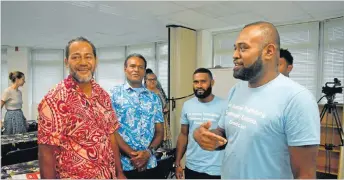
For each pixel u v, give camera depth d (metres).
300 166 0.89
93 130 1.15
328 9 3.35
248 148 0.98
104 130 1.23
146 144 1.81
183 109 2.10
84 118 1.13
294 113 0.89
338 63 3.84
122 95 1.79
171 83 4.38
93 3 3.17
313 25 4.03
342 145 3.21
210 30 4.80
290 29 4.25
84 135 1.12
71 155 1.09
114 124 1.34
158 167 2.17
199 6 3.24
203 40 4.74
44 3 3.19
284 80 0.99
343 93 3.74
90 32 4.96
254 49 0.96
